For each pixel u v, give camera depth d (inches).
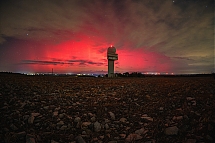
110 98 311.0
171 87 451.2
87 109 232.5
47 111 217.9
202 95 296.2
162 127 161.5
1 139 133.0
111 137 147.6
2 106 230.4
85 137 145.6
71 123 177.2
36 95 324.5
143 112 220.1
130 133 156.1
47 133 149.2
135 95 340.8
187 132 145.1
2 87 411.2
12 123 168.9
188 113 193.5
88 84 592.7
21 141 132.0
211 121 156.7
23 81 624.4
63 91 394.0
